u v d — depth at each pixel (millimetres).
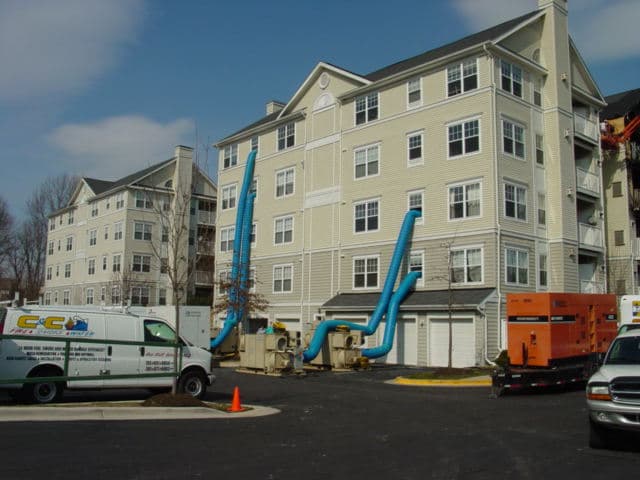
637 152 39469
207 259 59719
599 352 21625
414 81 34406
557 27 34375
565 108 33906
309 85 41000
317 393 20250
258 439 11102
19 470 8070
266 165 43969
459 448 10469
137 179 59344
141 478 7898
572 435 11891
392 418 14391
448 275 30750
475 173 30750
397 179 34562
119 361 16156
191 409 14336
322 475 8312
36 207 79500
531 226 31656
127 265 58281
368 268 35531
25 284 75938
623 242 37906
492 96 30562
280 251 41625
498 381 18875
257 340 28438
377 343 33375
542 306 19922
